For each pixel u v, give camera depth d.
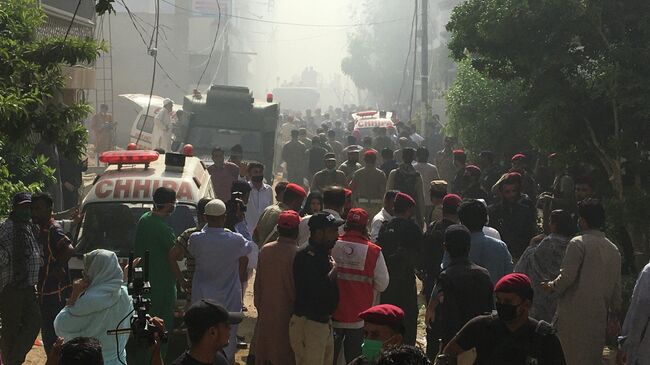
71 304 7.45
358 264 8.86
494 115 21.48
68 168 18.78
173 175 11.80
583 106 13.45
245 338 12.20
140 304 5.38
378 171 16.53
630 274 12.42
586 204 8.82
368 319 6.19
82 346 4.60
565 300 8.83
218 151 16.52
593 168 14.20
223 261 9.46
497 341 6.12
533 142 14.12
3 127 9.88
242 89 25.06
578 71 13.63
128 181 11.48
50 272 9.71
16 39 11.01
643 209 12.45
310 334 8.62
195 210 11.31
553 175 17.78
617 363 7.93
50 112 10.27
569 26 12.99
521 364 6.04
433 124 33.69
